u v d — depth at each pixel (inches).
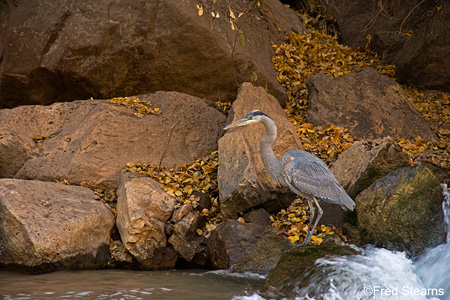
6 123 493.0
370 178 402.0
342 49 725.9
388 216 370.0
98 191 458.0
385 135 530.6
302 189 355.3
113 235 430.0
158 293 330.6
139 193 414.9
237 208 421.4
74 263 388.8
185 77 578.2
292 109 598.2
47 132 502.9
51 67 556.1
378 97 567.5
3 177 485.4
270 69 608.4
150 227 402.3
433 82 642.2
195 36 558.6
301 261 325.7
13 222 377.7
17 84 570.3
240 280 363.3
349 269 318.7
